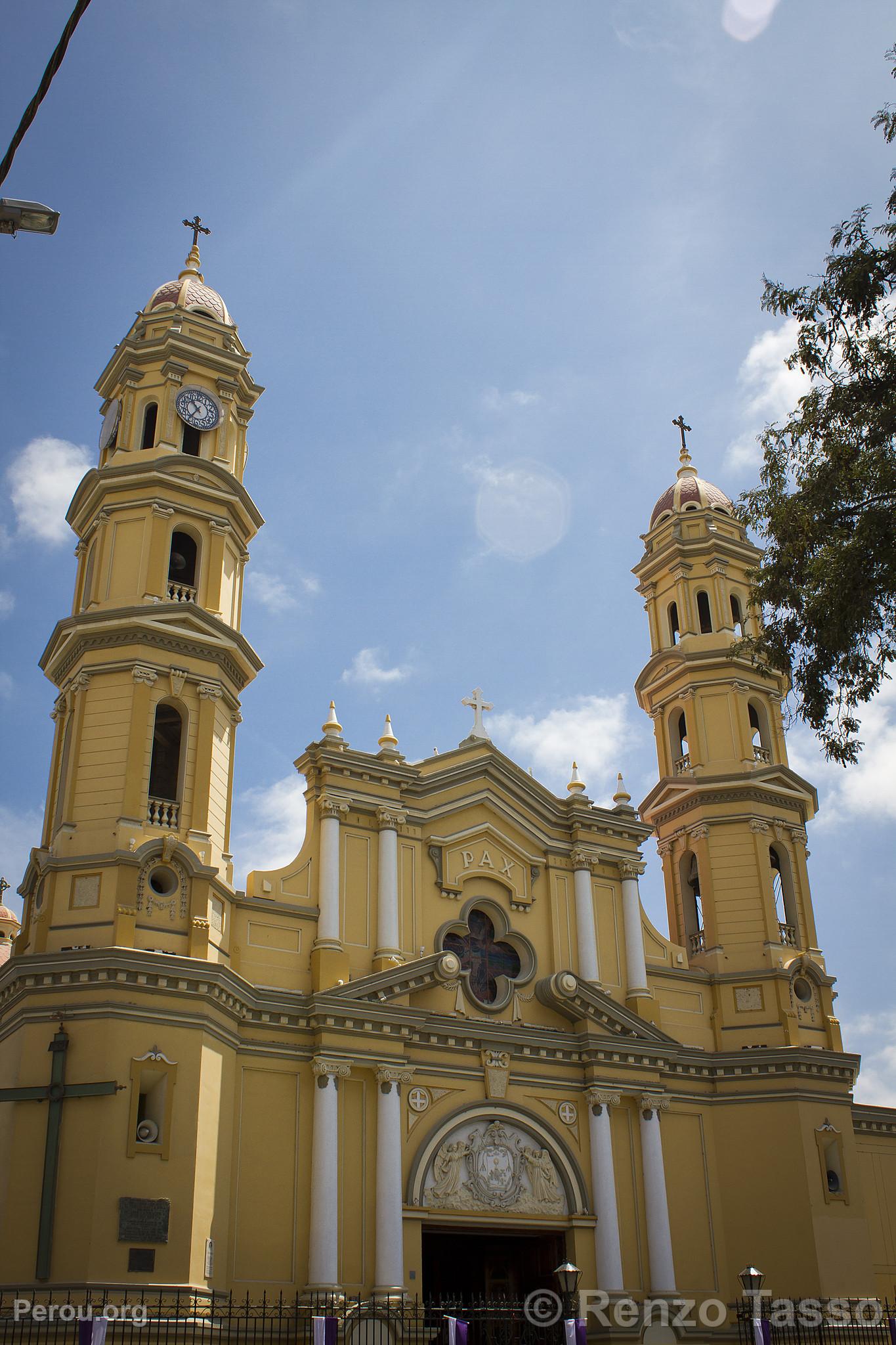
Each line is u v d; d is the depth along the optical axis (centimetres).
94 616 3002
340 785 3284
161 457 3244
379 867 3262
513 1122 3216
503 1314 3152
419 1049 3156
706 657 4038
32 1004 2609
